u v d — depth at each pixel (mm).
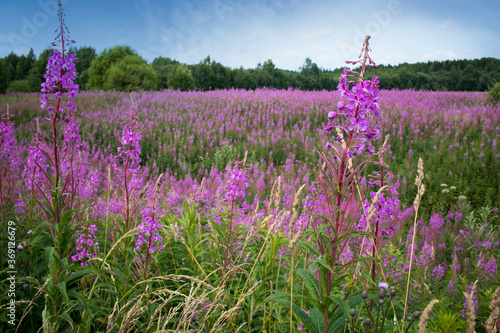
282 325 2992
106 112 19812
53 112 3402
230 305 3082
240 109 19438
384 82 43781
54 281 2709
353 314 2113
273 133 15219
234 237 3791
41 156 4141
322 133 14789
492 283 4707
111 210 4461
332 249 2391
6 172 4738
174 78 48094
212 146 14844
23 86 35031
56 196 3156
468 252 6984
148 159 13680
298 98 21812
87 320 2664
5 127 4594
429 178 11102
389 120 16109
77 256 3459
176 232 3395
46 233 3176
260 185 9617
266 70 64375
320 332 2348
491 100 20141
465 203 9234
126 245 3557
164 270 3727
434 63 63031
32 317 3178
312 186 3455
